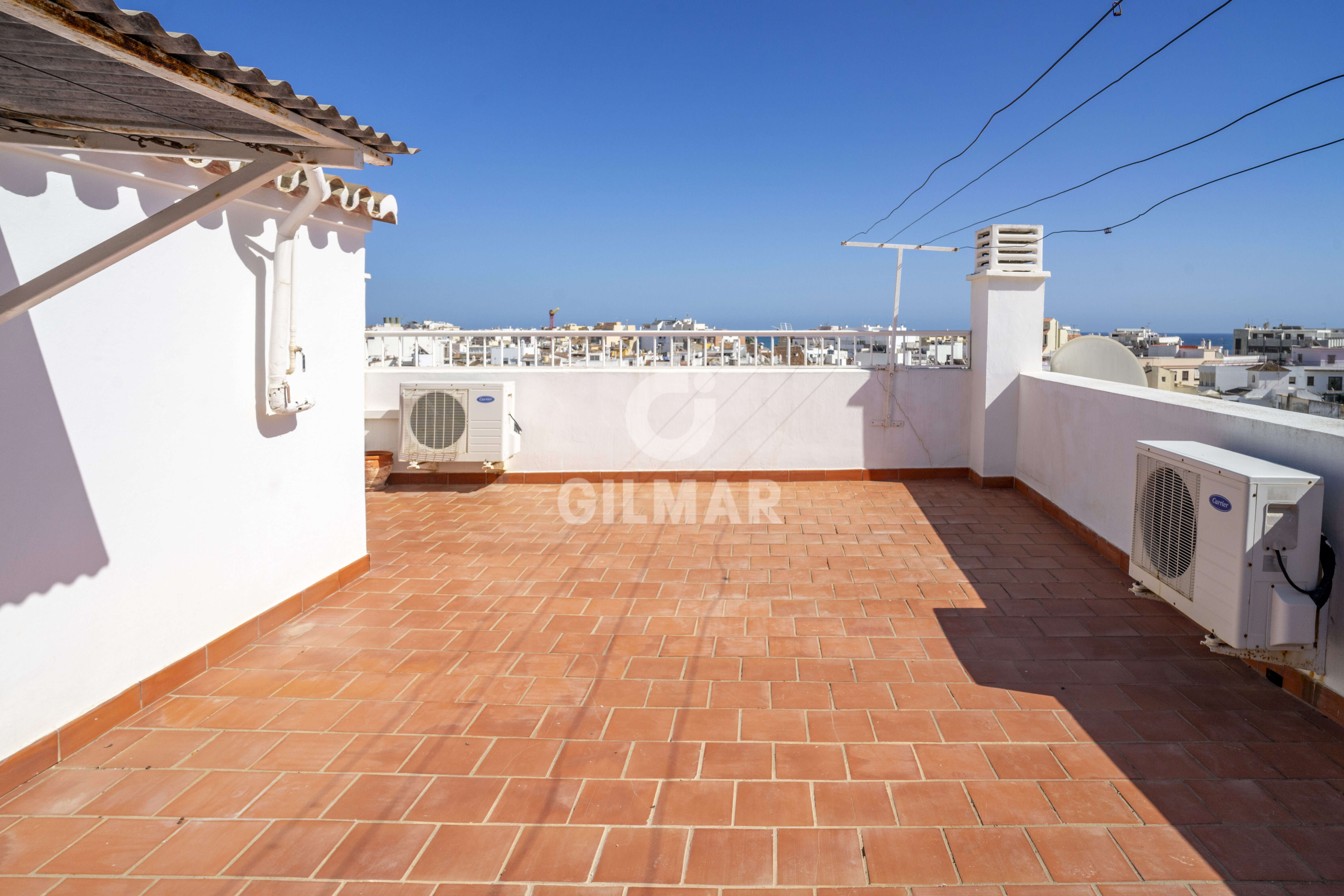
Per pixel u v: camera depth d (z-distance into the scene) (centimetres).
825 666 354
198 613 348
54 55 183
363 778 264
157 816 243
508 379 773
